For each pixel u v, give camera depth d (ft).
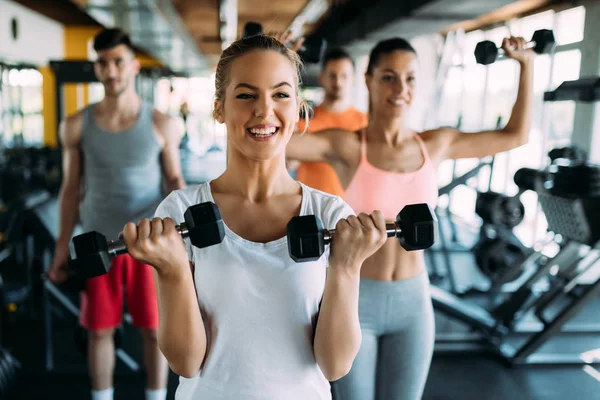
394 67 5.45
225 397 3.17
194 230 2.88
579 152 11.27
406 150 5.65
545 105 17.90
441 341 11.07
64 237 7.46
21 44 31.04
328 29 29.14
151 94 30.99
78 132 7.18
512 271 11.63
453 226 19.94
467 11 13.94
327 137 5.76
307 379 3.26
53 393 8.82
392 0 15.89
